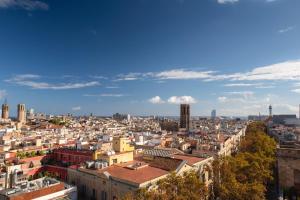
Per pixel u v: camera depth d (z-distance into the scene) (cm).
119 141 7775
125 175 5419
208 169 6625
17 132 16375
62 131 18988
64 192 5078
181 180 4397
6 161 8619
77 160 8569
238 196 5234
